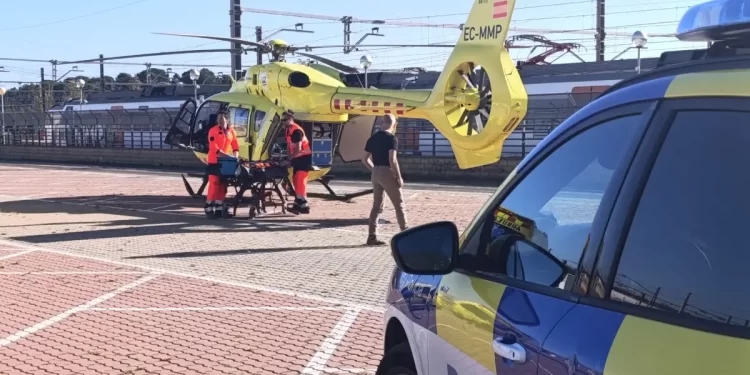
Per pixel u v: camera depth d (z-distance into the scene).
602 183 2.19
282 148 15.46
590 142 2.31
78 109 43.47
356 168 28.38
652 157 1.97
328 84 14.61
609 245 2.02
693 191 1.84
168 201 17.50
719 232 1.75
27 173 28.92
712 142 1.82
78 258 9.93
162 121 36.50
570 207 2.33
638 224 1.95
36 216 14.56
